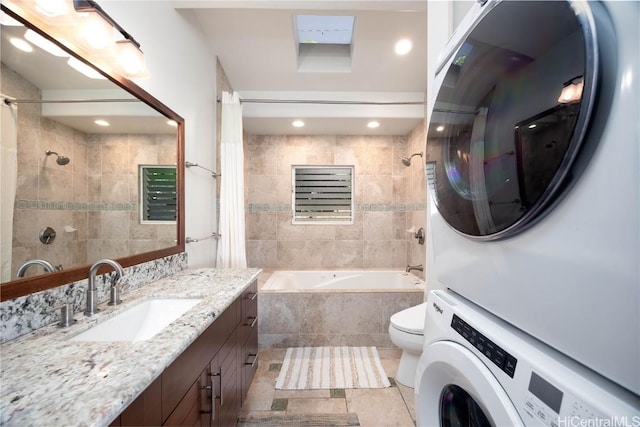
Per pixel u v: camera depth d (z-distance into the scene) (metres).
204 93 2.10
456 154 0.71
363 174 3.47
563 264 0.41
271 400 1.67
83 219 1.04
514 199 0.49
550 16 0.44
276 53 2.31
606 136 0.35
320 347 2.32
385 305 2.36
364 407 1.61
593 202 0.37
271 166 3.46
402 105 2.91
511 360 0.48
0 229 0.76
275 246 3.46
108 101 1.15
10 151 0.79
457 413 0.74
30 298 0.80
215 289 1.31
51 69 0.91
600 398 0.36
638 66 0.32
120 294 1.18
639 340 0.32
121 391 0.54
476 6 0.69
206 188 2.14
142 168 1.37
